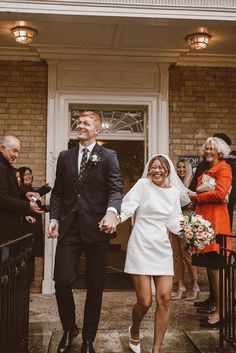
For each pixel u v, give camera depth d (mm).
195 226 3705
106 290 6660
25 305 3592
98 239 3623
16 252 3219
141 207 3660
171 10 5137
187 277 6535
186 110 6844
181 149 6805
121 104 6738
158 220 3635
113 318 5027
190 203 4852
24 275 3516
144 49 6520
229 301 3771
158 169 3664
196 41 5879
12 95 6637
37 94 6660
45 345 4004
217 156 4625
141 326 4684
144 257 3551
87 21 5234
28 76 6660
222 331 3848
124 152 10047
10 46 6441
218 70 6906
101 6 5078
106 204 3705
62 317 3646
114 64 6680
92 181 3670
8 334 2838
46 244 6484
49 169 6547
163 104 6711
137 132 7004
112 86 6680
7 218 4234
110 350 3910
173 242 5914
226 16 5180
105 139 6945
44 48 6434
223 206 4547
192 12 5152
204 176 4543
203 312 5113
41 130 6641
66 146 6633
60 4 5051
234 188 4832
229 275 3801
